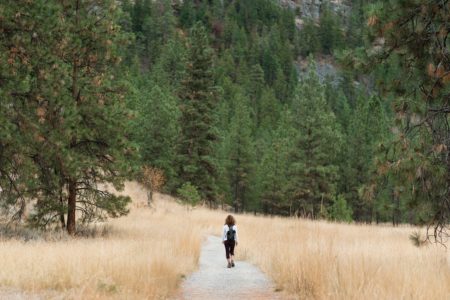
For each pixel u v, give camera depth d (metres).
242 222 31.23
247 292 10.14
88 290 7.62
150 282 8.98
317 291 8.43
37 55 16.02
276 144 56.91
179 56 100.81
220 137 53.09
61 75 17.02
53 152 16.62
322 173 45.53
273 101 103.75
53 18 16.38
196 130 51.41
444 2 6.78
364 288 7.42
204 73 53.19
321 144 46.25
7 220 19.86
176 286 10.45
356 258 9.97
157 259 10.73
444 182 7.16
